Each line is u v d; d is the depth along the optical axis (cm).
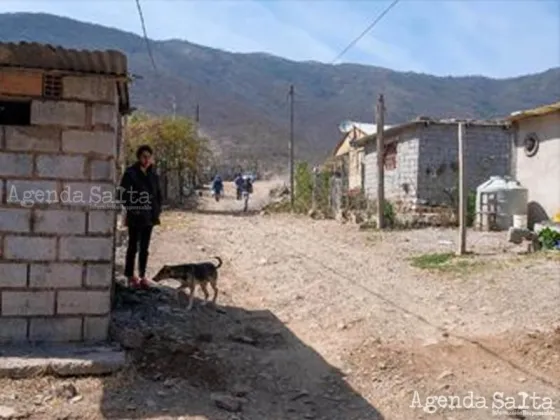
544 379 674
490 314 880
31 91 650
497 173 2281
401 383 660
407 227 2012
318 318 867
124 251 1194
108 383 586
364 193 2616
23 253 650
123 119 1072
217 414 558
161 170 2942
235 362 683
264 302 948
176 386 601
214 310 855
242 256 1355
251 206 3228
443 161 2239
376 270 1212
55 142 655
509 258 1300
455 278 1120
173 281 992
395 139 2411
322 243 1622
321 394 636
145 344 672
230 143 9469
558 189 1748
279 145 10019
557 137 1755
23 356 604
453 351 741
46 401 547
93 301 665
